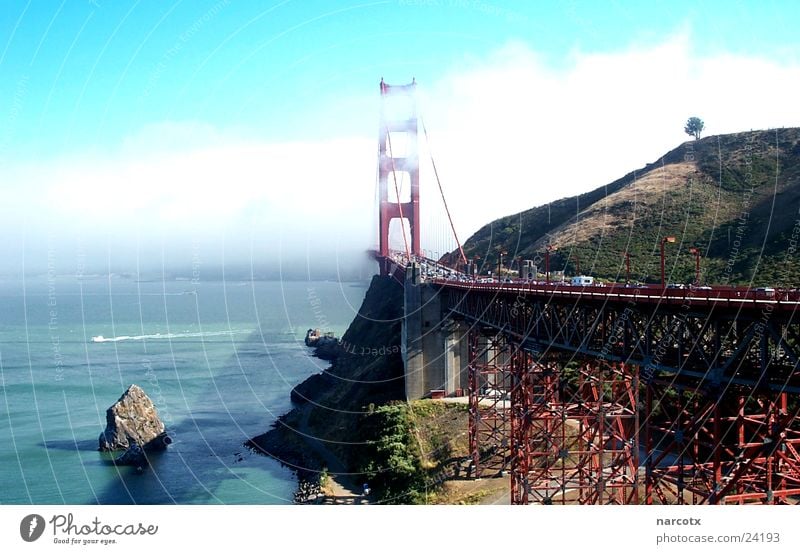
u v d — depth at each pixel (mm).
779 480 29812
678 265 83312
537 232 136750
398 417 67750
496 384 64000
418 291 75000
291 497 60875
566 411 41844
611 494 38281
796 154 113125
